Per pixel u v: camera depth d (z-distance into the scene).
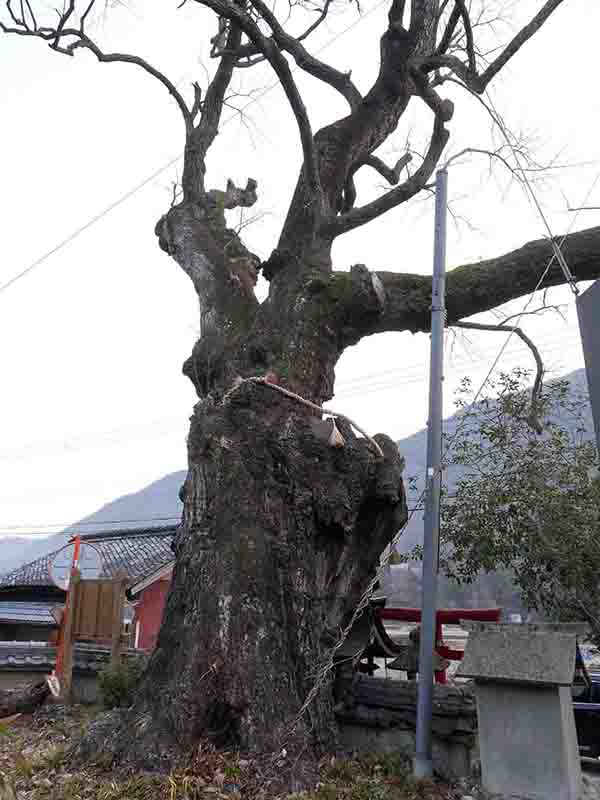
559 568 9.37
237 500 7.13
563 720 5.43
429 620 6.30
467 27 8.90
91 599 10.20
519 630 5.78
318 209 8.78
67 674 9.98
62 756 6.34
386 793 5.64
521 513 9.69
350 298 8.20
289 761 5.83
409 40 9.03
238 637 6.39
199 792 5.41
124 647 10.38
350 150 9.70
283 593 6.80
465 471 12.37
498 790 5.44
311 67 9.88
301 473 7.22
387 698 6.80
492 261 8.64
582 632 5.74
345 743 6.94
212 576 6.77
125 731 6.21
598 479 9.66
